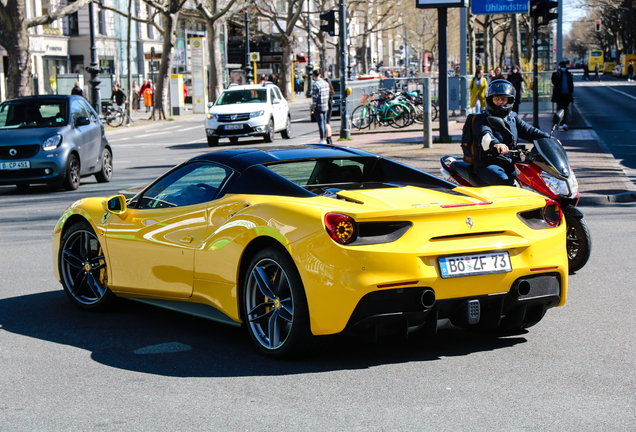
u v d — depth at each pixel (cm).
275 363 457
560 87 2286
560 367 443
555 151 654
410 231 426
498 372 436
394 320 426
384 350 482
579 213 668
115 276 573
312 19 8406
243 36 7656
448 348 485
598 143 1894
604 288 648
